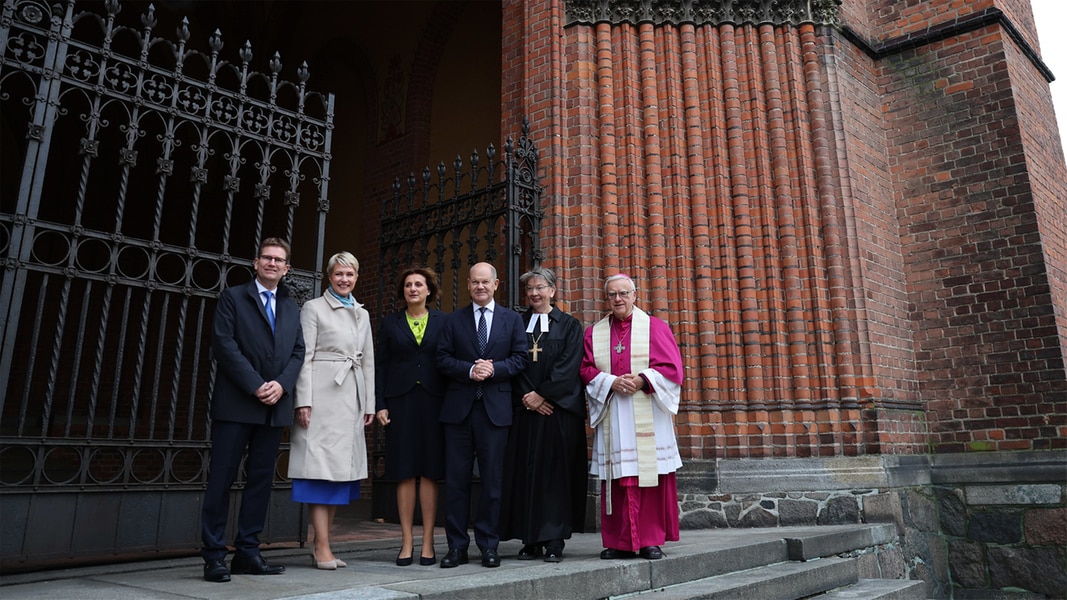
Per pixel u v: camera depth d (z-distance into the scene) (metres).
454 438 4.53
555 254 7.77
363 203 12.67
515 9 9.02
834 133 8.02
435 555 4.95
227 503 3.91
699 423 7.38
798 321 7.58
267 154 5.27
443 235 7.60
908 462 7.77
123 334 4.55
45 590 3.56
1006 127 8.44
